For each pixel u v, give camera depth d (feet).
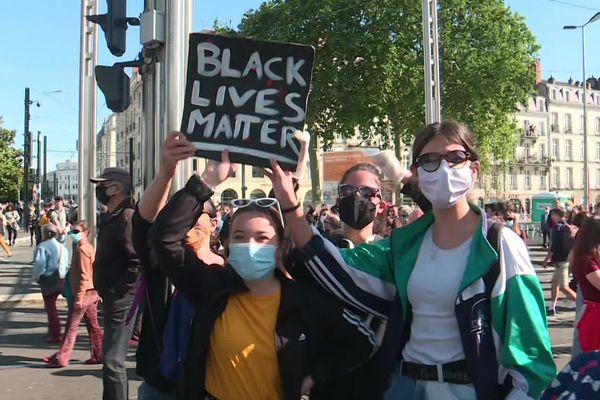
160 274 10.31
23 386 21.13
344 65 83.97
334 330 8.72
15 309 37.60
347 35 81.00
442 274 7.70
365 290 8.57
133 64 18.97
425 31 45.03
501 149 106.22
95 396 20.04
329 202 76.74
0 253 79.66
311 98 83.20
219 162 8.87
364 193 10.85
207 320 8.71
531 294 7.39
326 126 89.92
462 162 7.76
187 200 8.73
